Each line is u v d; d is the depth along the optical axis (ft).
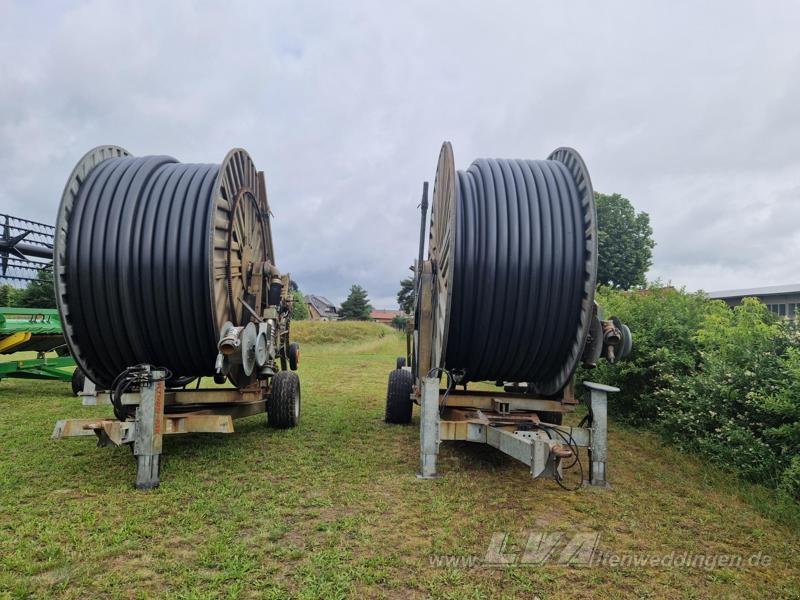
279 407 21.71
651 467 18.03
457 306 16.75
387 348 99.19
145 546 11.13
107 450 18.57
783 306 70.13
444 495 14.46
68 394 33.01
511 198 17.21
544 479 16.26
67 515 12.62
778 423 17.12
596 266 15.75
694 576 10.57
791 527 13.03
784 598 9.87
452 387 17.60
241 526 12.27
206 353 17.74
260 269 21.15
